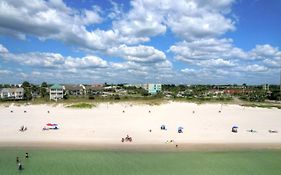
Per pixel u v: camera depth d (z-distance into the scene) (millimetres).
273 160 47625
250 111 106688
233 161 46750
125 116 88500
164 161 46094
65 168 42469
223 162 46188
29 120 78000
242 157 48938
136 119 82938
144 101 124375
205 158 47969
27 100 123438
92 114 91250
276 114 98750
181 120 82500
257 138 62000
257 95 196500
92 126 70938
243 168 43594
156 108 111125
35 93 169250
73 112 95438
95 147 53562
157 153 50312
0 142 55844
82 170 41719
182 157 48281
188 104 124750
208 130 68625
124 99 127875
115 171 41438
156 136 62031
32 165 43625
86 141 57438
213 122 79750
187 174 40625
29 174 40000
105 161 45781
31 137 59688
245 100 158250
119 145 55062
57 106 109750
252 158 48500
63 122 75562
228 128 71375
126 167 43156
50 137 59906
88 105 108625
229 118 87812
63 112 95062
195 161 46312
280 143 58406
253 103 137875
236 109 112750
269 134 65750
